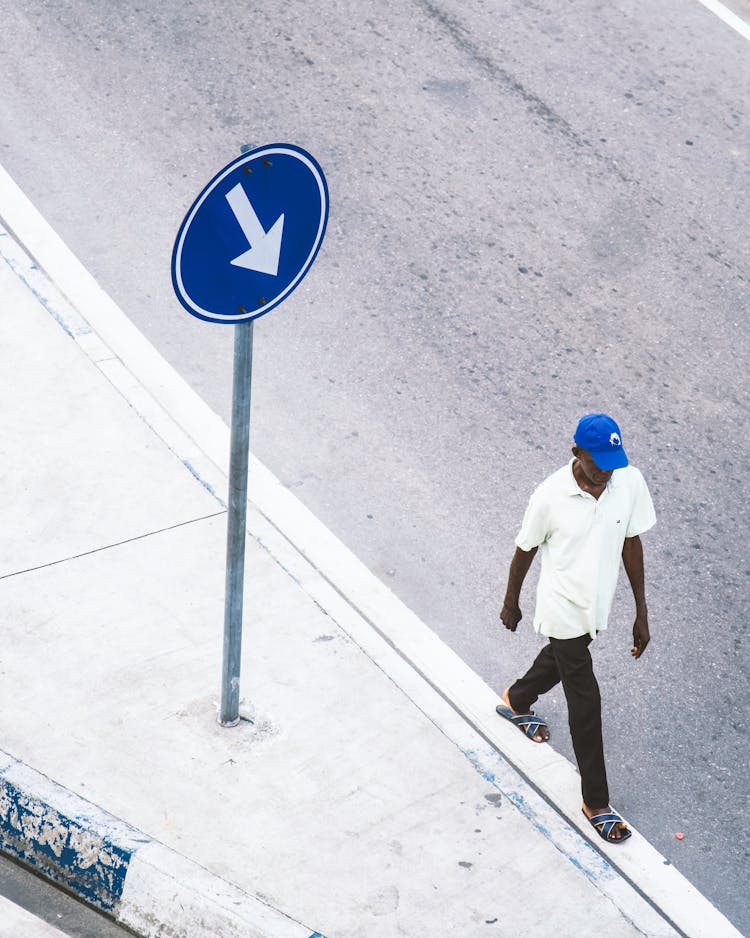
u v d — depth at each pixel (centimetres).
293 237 609
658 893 686
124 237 1158
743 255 1227
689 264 1208
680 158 1334
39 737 705
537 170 1298
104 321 1061
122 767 693
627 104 1402
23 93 1327
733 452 1017
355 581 865
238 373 623
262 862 653
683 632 859
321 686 759
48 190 1202
